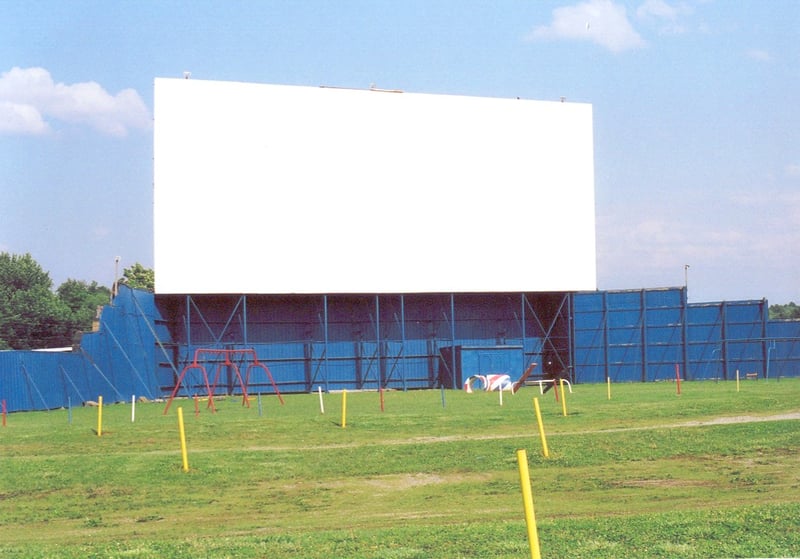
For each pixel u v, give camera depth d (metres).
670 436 25.75
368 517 16.48
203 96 61.50
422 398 51.84
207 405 48.56
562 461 22.41
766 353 69.50
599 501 17.19
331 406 45.72
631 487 18.81
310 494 19.50
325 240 63.53
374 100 64.88
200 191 61.16
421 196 65.75
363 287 64.25
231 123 61.91
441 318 70.06
